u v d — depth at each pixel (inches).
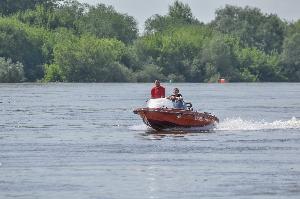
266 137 4254.4
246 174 2992.1
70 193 2652.6
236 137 4252.0
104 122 5305.1
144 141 4062.5
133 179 2898.6
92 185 2783.0
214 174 2994.6
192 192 2674.7
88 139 4173.2
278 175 2965.1
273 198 2578.7
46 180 2871.6
